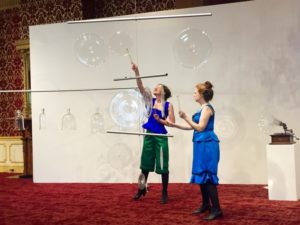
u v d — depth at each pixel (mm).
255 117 5871
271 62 5785
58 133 6871
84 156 6742
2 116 9406
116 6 8461
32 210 4637
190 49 5625
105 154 6633
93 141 6695
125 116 6434
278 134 4723
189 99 6215
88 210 4520
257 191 5320
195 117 4105
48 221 4062
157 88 4840
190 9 6203
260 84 5844
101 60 5984
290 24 5676
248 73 5906
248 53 5910
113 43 6305
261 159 5836
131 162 6492
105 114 6617
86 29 6723
